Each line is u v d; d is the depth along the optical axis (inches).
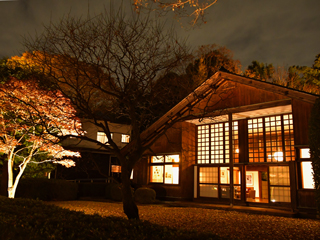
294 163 495.8
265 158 573.6
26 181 673.6
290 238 309.0
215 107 593.0
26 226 229.3
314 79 1099.9
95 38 347.6
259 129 593.6
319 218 435.2
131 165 325.4
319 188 381.1
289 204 517.0
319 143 384.2
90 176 947.3
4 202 338.6
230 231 341.1
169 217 434.3
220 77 560.1
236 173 606.5
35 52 362.3
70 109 515.8
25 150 675.4
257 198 663.1
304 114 479.5
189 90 498.9
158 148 729.6
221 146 650.8
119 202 665.6
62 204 593.6
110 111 385.7
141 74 350.9
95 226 233.5
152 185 714.2
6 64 653.3
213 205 566.6
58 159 739.4
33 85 483.8
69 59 354.3
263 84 512.1
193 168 684.1
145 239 202.8
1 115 532.1
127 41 347.6
